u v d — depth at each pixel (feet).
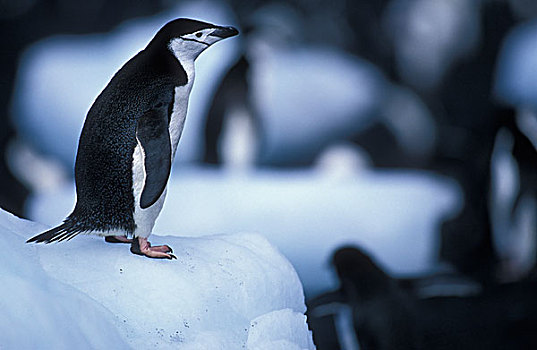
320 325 29.66
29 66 75.72
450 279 40.81
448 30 82.64
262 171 55.11
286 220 44.86
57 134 68.74
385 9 87.25
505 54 83.61
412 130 71.56
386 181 52.85
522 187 49.44
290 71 68.90
